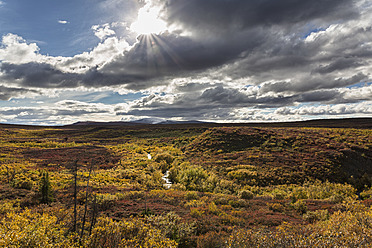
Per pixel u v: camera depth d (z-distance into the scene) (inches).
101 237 210.7
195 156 1680.6
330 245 170.7
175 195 685.3
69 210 370.9
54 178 914.7
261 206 614.5
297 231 279.9
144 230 249.3
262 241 203.6
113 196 590.6
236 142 1835.6
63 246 186.1
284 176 1102.4
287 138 1785.2
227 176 1128.2
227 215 463.5
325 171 1139.9
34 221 219.9
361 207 377.7
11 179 826.8
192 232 347.9
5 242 161.5
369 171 1214.3
